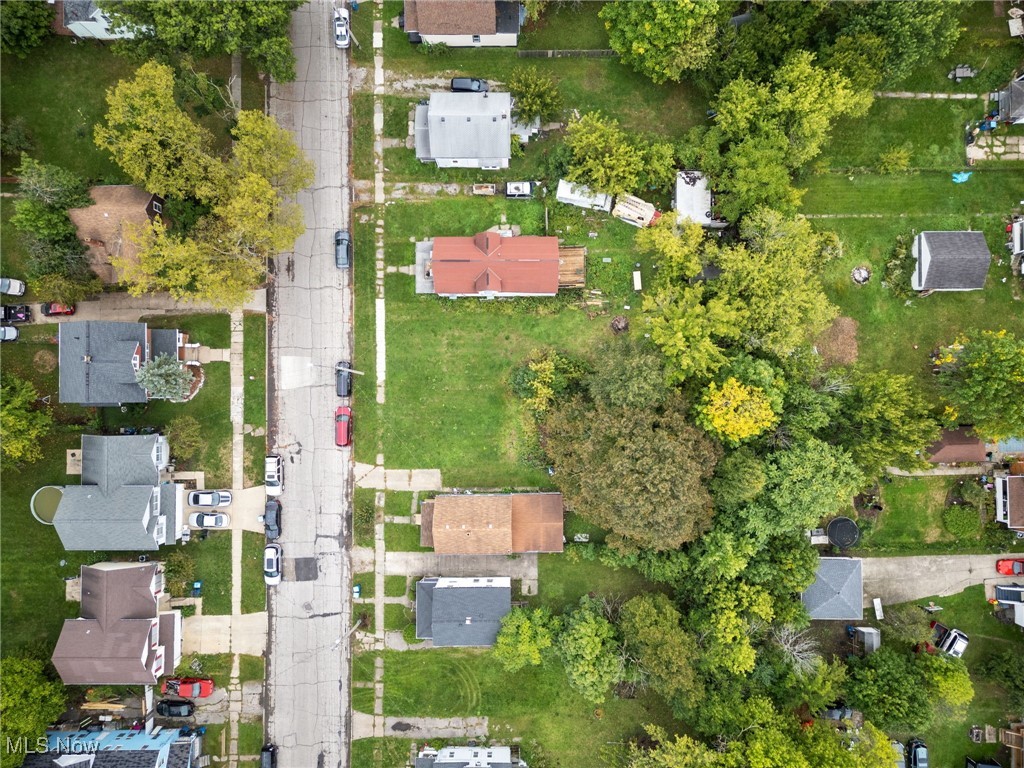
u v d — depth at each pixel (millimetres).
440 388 48469
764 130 43281
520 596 48375
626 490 39531
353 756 48438
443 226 48312
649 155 46031
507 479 48438
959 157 48156
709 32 42344
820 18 44469
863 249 48312
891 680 43781
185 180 41875
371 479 48500
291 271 48281
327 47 47906
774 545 44594
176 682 47656
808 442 41938
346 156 48125
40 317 47688
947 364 45281
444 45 47219
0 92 47094
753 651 42156
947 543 48469
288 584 48375
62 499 45031
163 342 46281
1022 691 45594
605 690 44312
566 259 47688
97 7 43625
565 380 46594
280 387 48344
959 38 47438
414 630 47812
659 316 44281
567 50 47625
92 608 44906
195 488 48281
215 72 47375
